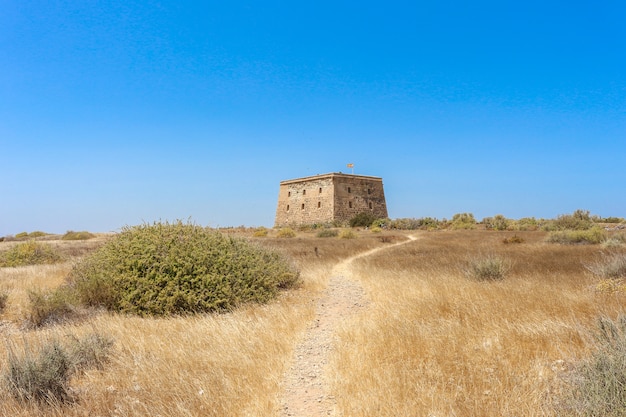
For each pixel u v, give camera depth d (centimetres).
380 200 9056
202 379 610
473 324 848
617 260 1375
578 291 1141
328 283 1641
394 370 634
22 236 6881
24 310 1118
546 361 635
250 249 1459
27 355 612
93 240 5109
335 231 5409
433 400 521
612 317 817
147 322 990
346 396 566
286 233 5481
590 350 618
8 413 533
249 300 1217
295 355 770
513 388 541
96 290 1124
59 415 529
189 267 1166
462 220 7438
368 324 927
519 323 823
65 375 623
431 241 3869
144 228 1341
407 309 1027
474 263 1591
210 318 1005
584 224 4719
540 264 1823
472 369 623
